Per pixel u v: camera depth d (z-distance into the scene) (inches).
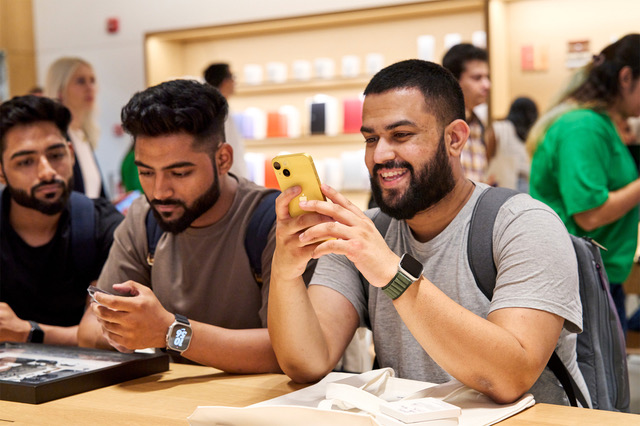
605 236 109.6
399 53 205.9
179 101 63.2
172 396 54.1
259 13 212.5
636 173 113.5
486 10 183.6
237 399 53.1
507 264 52.9
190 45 233.0
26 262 84.3
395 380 53.7
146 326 58.4
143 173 64.7
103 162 239.0
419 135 53.9
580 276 62.7
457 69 146.2
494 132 180.2
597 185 105.5
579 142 106.0
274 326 56.1
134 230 73.7
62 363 59.8
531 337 49.4
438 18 200.4
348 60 206.7
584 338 62.9
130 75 232.8
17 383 52.7
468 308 56.2
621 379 66.8
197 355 60.5
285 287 54.6
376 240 47.6
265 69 224.2
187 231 69.4
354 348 76.3
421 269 47.6
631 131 137.6
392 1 195.3
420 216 58.2
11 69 244.8
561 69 186.1
